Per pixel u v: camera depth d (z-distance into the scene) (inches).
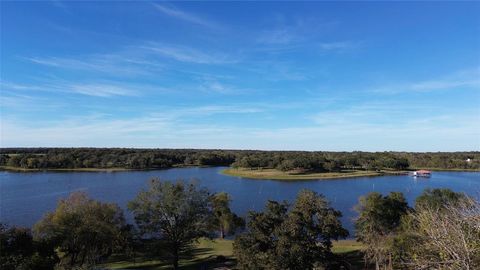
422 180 7017.7
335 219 1621.6
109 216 2244.1
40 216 3619.6
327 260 1600.6
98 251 2150.6
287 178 7396.7
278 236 1535.4
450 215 559.2
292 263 1477.6
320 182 6796.3
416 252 594.2
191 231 2169.0
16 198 4598.9
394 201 2433.6
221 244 2723.9
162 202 2144.4
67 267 1539.1
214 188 5885.8
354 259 2063.2
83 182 6264.8
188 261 2247.8
